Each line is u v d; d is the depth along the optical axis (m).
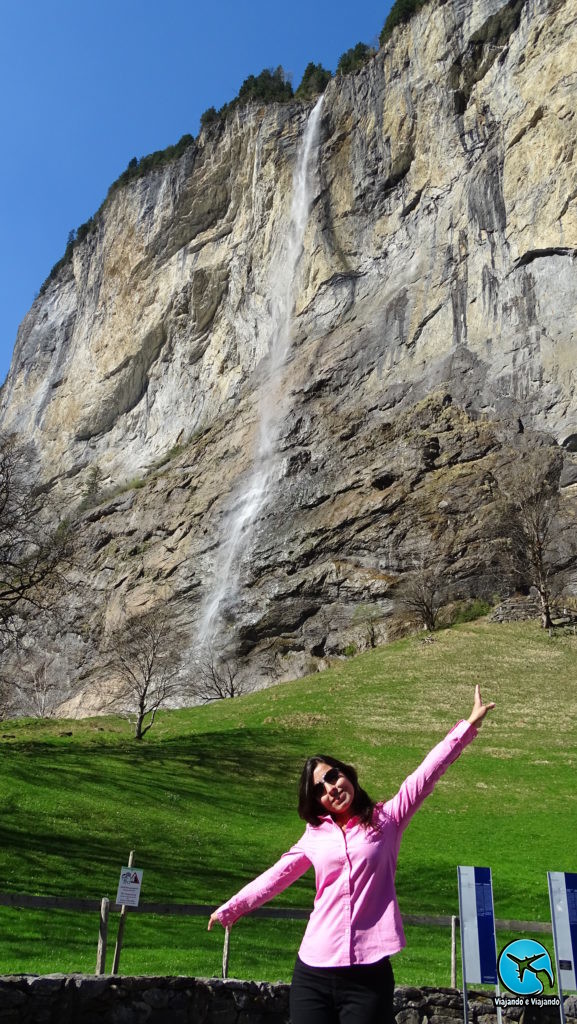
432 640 70.69
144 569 112.38
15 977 8.55
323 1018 5.31
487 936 8.88
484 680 58.06
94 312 161.00
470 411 97.50
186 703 85.19
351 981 5.29
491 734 47.72
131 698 84.25
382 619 83.81
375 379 109.81
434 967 17.89
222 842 31.55
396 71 122.44
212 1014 9.12
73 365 161.00
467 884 9.09
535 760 43.25
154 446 139.50
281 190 134.12
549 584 77.00
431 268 110.56
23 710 91.00
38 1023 8.41
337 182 126.50
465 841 32.50
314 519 98.19
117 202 162.25
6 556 44.75
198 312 140.75
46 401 163.75
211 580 102.75
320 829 5.84
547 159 100.75
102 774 39.38
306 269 126.38
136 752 45.06
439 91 115.62
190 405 136.88
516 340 97.81
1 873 24.61
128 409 148.25
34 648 90.62
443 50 115.94
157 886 25.28
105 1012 8.71
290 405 115.19
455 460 93.19
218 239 142.25
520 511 79.06
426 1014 10.47
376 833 5.68
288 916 12.76
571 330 93.69
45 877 24.84
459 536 85.12
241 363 132.38
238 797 38.12
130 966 16.08
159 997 8.94
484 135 109.56
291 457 106.81
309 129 133.62
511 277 101.00
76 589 48.38
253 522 104.19
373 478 96.62
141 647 72.44
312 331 123.00
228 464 117.31
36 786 35.69
